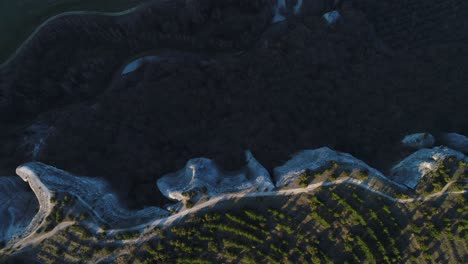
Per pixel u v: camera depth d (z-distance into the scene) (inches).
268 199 1830.7
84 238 1711.4
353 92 2442.2
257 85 2388.0
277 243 1760.6
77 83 2445.9
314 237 1770.4
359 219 1774.1
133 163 2049.7
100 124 2188.7
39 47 2422.5
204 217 1777.8
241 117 2241.6
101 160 2052.2
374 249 1740.9
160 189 1908.2
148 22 2534.5
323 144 2128.4
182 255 1728.6
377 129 2267.5
